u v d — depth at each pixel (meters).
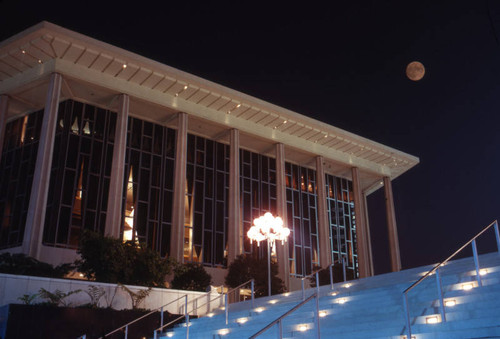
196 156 41.75
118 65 34.00
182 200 36.62
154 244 36.81
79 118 36.03
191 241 38.81
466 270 13.84
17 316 16.34
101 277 23.00
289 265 44.75
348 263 50.41
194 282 27.20
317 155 47.56
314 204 49.44
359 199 49.53
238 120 41.66
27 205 34.53
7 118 37.22
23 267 22.23
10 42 30.92
